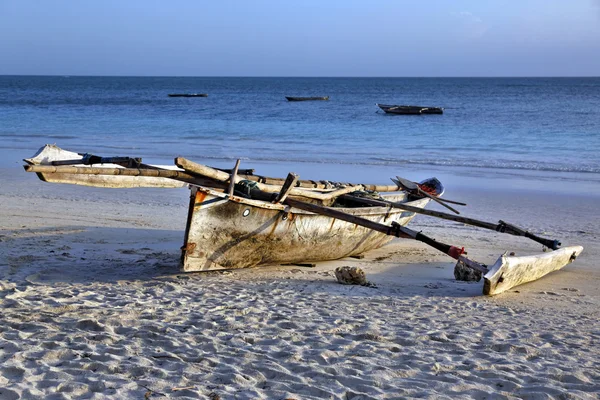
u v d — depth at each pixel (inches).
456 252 294.0
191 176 320.2
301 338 209.9
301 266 348.2
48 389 154.9
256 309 246.5
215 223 296.7
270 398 156.0
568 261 351.9
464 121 1486.2
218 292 276.2
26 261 321.4
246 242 313.6
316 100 2962.6
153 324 217.9
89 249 359.6
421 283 314.8
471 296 288.8
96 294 263.4
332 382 169.6
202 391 158.2
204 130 1238.3
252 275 318.3
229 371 174.1
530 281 323.6
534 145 991.0
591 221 488.7
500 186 646.5
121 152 872.9
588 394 168.1
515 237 436.8
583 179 687.1
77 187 587.2
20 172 680.4
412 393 163.3
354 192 410.6
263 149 935.0
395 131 1237.7
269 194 327.6
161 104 2438.5
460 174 723.4
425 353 198.4
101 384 159.2
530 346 209.0
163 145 967.0
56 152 375.6
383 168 765.9
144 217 464.1
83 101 2664.9
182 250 293.4
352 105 2439.7
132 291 272.2
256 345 201.2
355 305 262.2
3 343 188.7
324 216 335.9
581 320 250.8
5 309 233.1
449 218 361.7
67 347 188.1
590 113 1718.8
